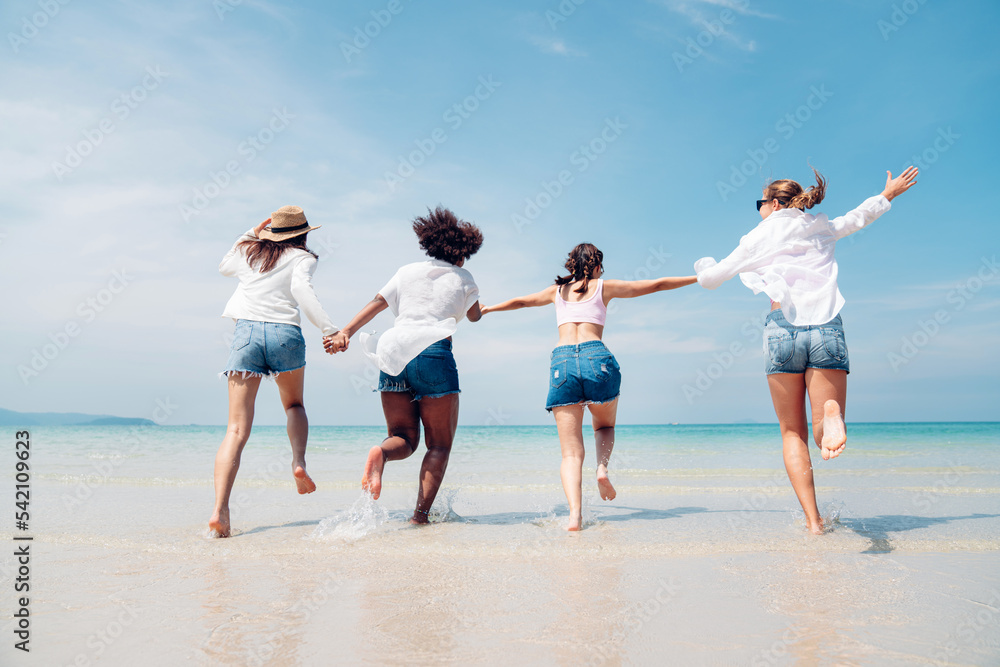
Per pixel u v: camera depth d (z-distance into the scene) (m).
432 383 3.65
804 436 3.42
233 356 3.53
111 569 2.58
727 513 4.13
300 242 3.90
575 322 3.81
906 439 19.53
